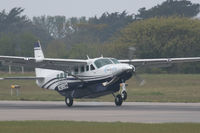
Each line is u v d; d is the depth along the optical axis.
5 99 126.44
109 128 59.84
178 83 178.38
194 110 85.00
